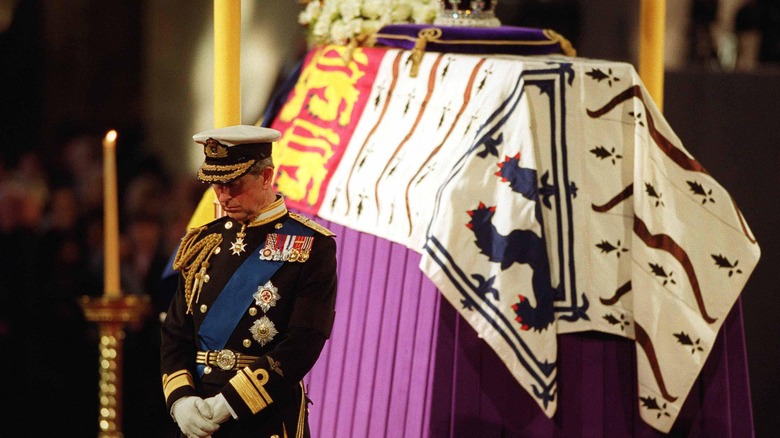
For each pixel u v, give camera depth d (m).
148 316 24.09
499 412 14.26
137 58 38.06
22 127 37.69
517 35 16.75
